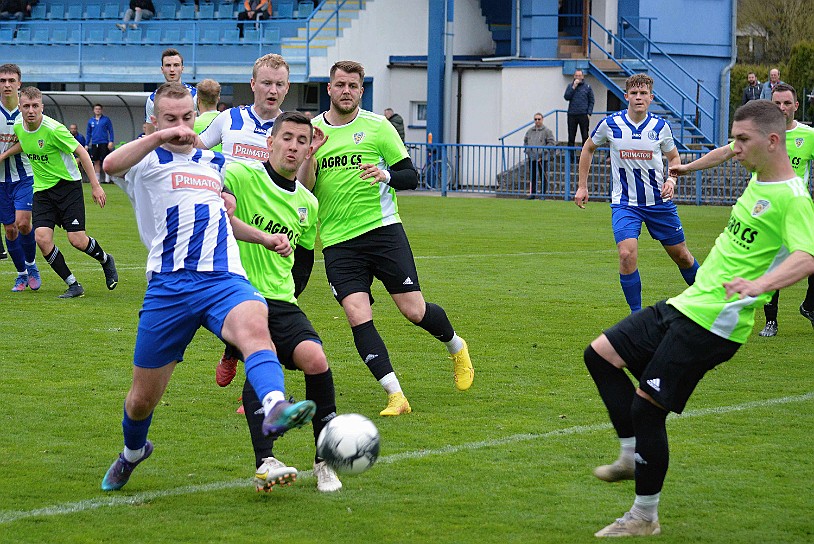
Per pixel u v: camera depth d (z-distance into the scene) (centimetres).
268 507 759
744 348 1370
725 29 4834
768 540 700
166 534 701
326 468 804
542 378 1185
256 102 1123
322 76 4562
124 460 783
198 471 843
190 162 756
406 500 777
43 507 752
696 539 701
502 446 917
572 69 4359
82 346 1316
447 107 4450
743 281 660
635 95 1503
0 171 1711
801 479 830
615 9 4641
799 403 1077
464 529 716
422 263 2197
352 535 703
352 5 4678
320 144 920
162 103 756
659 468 700
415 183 1039
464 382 1092
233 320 714
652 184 1516
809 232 672
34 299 1684
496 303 1702
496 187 4169
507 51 4916
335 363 1257
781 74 5866
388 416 1016
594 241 2636
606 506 768
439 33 4394
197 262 737
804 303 1484
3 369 1186
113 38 4806
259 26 4600
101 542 685
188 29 4681
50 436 932
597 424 992
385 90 4728
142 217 755
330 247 1049
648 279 2000
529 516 744
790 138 1449
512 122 4462
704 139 4459
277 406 668
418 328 1480
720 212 3500
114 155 722
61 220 1708
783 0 6650
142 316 744
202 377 1169
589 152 1578
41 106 1659
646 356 731
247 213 834
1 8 5197
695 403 1077
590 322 1538
